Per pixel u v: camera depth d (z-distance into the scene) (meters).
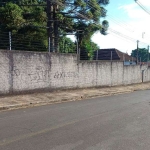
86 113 9.19
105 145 5.30
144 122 7.70
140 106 11.42
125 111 9.84
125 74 26.05
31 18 19.05
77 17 20.69
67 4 19.61
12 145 5.19
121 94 18.16
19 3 20.12
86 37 23.05
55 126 6.96
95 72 20.38
